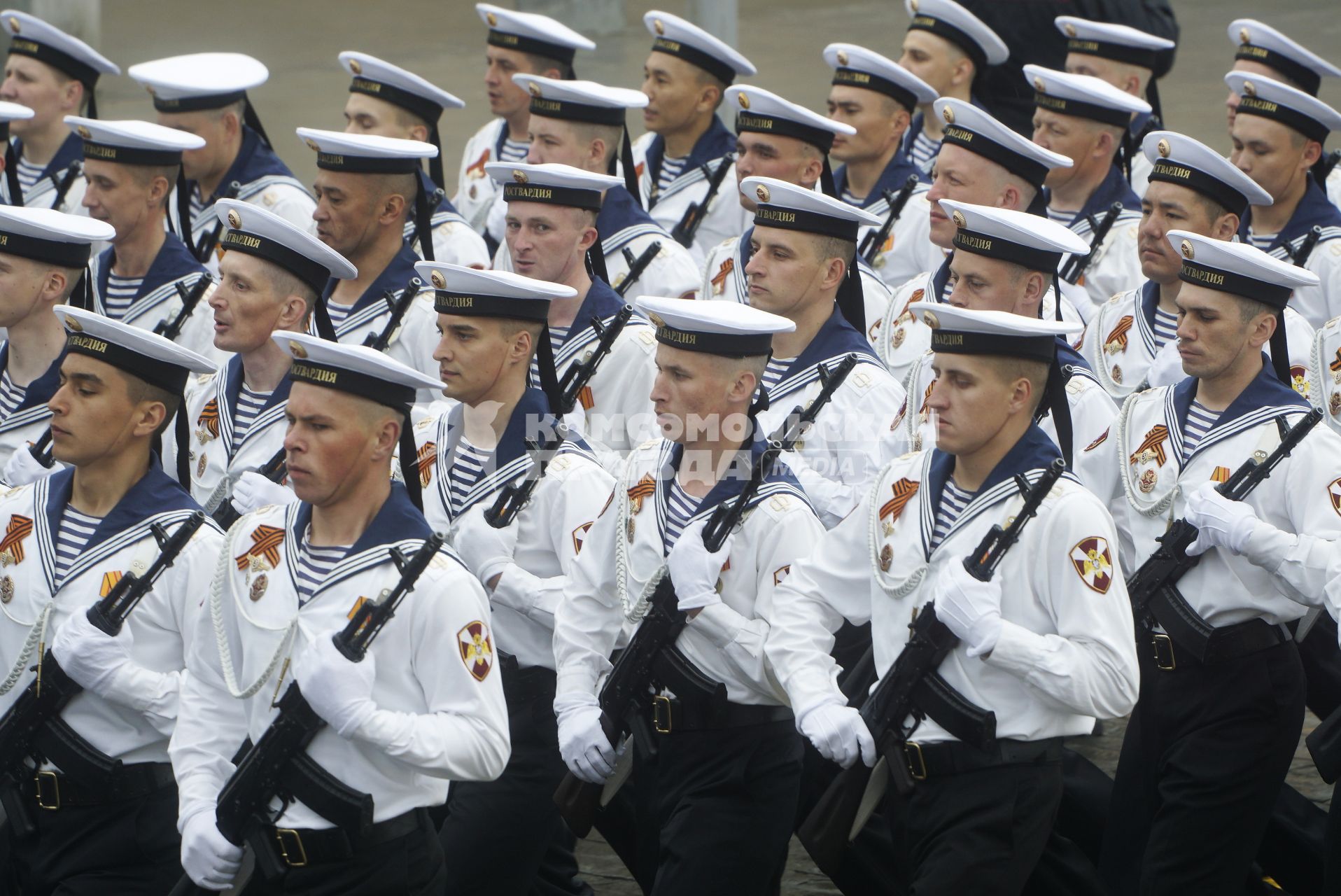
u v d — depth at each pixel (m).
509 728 20.48
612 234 33.25
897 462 20.69
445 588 17.88
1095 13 43.41
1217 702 22.22
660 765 21.02
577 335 27.88
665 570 20.81
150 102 73.94
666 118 37.78
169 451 26.70
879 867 22.22
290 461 17.98
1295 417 22.42
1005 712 19.27
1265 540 21.36
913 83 34.72
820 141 32.69
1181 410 23.34
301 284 25.44
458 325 22.95
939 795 19.58
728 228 37.72
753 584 20.69
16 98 40.03
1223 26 88.75
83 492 20.19
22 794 19.78
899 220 34.53
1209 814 22.27
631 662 20.72
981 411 19.38
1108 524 19.27
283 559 18.33
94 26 62.62
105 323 19.39
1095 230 33.03
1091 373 26.47
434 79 81.00
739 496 20.58
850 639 25.67
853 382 25.80
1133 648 19.12
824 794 20.27
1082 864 22.36
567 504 22.83
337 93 77.88
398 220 29.28
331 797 17.59
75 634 18.95
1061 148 33.19
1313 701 26.05
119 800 19.59
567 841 24.92
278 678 18.06
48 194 40.16
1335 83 74.44
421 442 23.89
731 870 20.58
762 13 96.62
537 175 27.88
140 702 19.14
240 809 17.70
